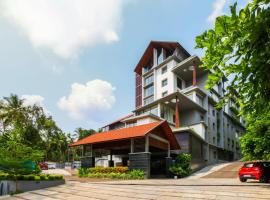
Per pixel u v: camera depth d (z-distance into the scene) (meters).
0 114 34.56
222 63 3.90
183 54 52.78
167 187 14.24
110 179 22.17
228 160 52.44
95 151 27.83
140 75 59.81
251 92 4.21
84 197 12.91
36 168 19.11
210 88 4.26
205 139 38.72
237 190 12.27
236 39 3.62
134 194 12.58
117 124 51.59
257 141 18.23
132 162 22.84
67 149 75.12
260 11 3.43
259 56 3.57
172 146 27.06
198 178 23.61
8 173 17.27
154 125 23.69
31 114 36.06
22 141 26.12
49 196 14.02
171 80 47.59
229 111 57.50
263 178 17.11
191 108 42.50
